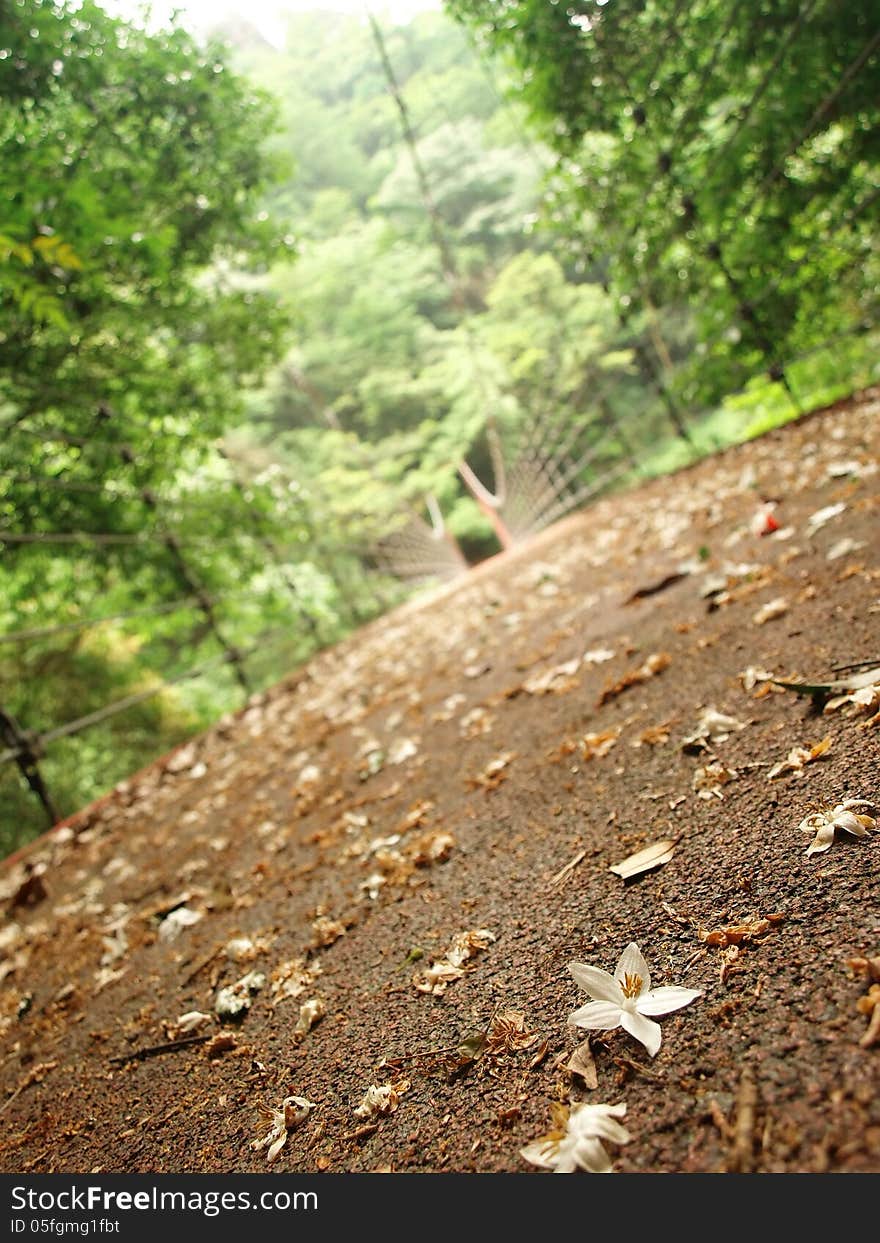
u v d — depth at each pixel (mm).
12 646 2096
